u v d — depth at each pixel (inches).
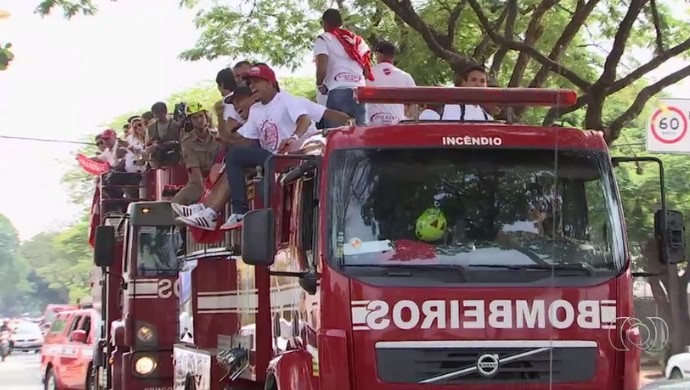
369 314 272.1
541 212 286.0
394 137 288.0
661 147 437.7
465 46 709.9
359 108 413.4
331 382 270.8
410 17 569.9
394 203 282.7
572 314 277.7
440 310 273.1
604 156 294.0
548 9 612.4
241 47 727.7
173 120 577.6
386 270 275.4
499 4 686.5
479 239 281.7
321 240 279.1
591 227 287.6
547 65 583.2
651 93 569.0
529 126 294.2
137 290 533.0
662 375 753.0
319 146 301.0
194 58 737.6
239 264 376.5
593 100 573.0
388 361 270.7
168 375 531.8
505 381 272.5
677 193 823.7
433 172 285.9
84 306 884.0
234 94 395.5
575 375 275.7
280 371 296.5
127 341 533.0
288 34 732.7
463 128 291.1
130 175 622.8
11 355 2244.1
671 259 303.3
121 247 597.6
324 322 274.4
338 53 416.5
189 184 493.4
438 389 270.5
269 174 291.7
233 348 378.9
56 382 788.6
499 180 287.4
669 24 709.3
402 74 441.1
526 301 275.9
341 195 282.2
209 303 414.0
